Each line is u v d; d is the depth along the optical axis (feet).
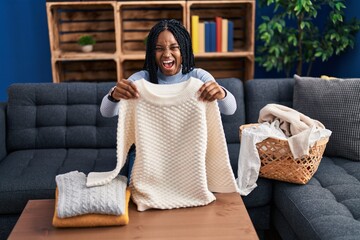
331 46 9.16
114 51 10.33
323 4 9.89
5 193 5.56
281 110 6.00
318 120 6.48
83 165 6.24
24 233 3.95
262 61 9.80
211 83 4.21
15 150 7.03
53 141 6.98
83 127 7.05
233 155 6.51
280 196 5.49
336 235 4.20
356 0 8.94
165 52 5.25
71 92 7.12
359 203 4.91
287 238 5.42
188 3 9.32
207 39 9.73
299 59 9.56
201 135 4.27
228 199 4.58
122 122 4.28
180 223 4.09
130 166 5.46
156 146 4.37
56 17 10.02
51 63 10.25
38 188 5.60
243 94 7.34
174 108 4.25
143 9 10.41
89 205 3.96
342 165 6.14
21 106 7.03
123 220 4.00
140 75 5.75
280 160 5.43
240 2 9.46
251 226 4.03
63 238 3.85
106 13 10.43
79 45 10.31
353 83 6.34
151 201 4.36
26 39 10.80
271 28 9.12
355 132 6.17
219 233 3.91
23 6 10.57
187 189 4.47
